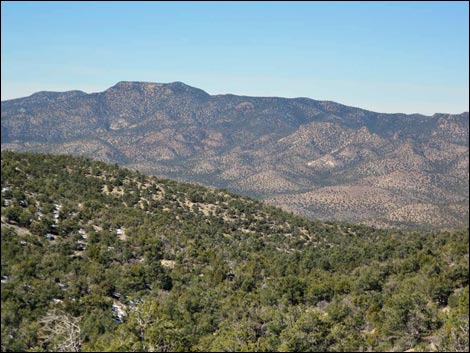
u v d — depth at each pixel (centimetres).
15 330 4975
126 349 4191
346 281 8000
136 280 7244
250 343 5053
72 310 5625
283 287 7862
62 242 7775
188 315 6197
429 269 7506
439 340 4994
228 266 9350
